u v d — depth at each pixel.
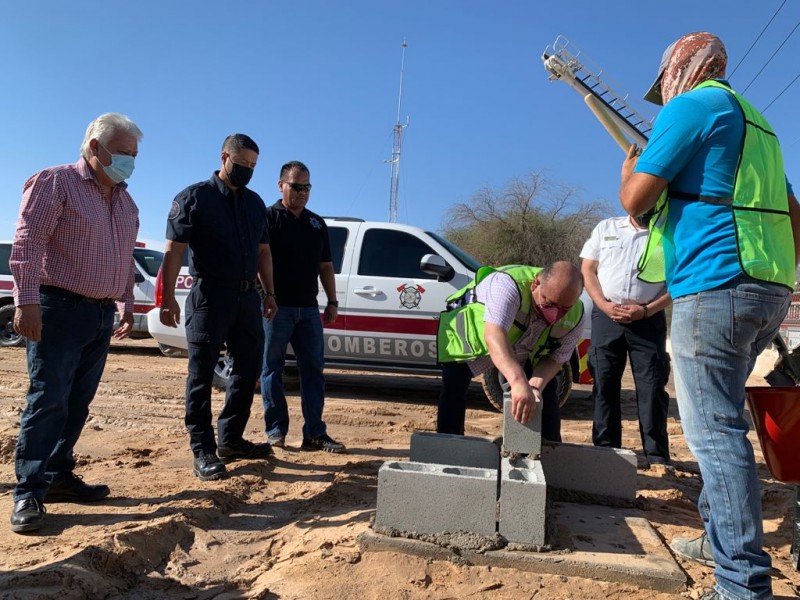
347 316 7.24
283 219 4.88
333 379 9.05
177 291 7.65
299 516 3.48
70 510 3.42
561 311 3.30
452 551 2.80
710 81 2.58
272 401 5.05
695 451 2.44
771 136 2.56
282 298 4.93
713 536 2.42
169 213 4.09
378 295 7.20
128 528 3.08
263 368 5.05
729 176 2.39
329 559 2.79
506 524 2.87
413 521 2.93
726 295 2.33
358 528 3.08
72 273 3.21
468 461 3.56
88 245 3.24
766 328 2.44
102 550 2.71
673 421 6.88
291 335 5.04
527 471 3.05
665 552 2.90
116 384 7.91
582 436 6.00
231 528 3.33
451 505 2.89
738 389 2.39
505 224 29.08
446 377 3.98
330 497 3.73
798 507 3.06
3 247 11.56
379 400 7.71
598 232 4.65
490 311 3.33
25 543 2.93
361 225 7.48
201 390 4.11
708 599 2.44
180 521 3.20
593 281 4.61
